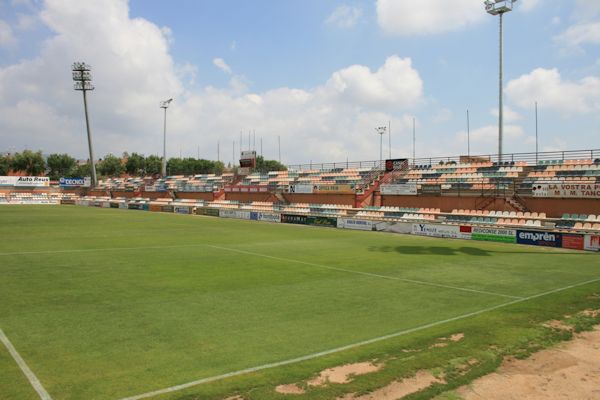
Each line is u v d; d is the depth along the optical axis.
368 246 21.28
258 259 16.81
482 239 24.17
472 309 9.48
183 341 7.29
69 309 9.34
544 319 8.43
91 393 5.30
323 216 34.34
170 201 59.03
